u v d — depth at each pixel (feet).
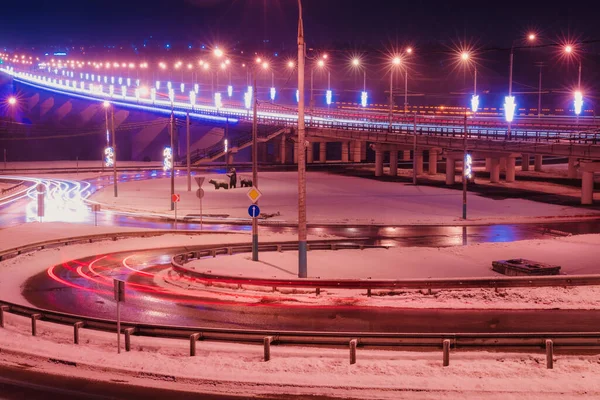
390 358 58.85
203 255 123.65
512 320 73.87
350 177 317.01
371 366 55.67
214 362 57.67
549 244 132.98
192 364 57.11
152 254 130.72
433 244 144.25
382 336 59.47
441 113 499.10
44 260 122.42
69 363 58.34
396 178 313.32
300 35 94.22
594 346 57.47
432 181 299.38
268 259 117.08
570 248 127.95
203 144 566.77
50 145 609.42
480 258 117.80
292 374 54.13
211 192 254.27
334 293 89.81
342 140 403.13
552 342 54.70
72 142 618.85
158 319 77.30
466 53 235.20
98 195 247.91
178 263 111.45
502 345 58.34
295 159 406.21
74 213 201.05
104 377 55.01
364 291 90.74
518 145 242.78
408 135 293.64
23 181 304.09
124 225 176.24
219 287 95.35
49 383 53.72
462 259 116.98
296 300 86.12
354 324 73.46
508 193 252.21
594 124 331.36
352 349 56.54
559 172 339.57
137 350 62.75
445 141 278.05
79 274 109.09
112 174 339.98
